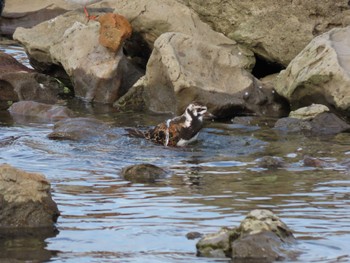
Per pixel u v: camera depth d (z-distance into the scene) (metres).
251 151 25.47
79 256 16.38
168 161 24.16
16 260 16.11
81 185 21.41
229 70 31.22
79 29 34.34
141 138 26.64
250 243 16.17
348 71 29.08
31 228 17.95
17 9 47.22
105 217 18.78
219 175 22.50
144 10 33.56
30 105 30.72
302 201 19.89
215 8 33.66
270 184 21.53
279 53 32.91
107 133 26.84
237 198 20.17
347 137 27.27
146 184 21.56
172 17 33.22
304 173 22.66
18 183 18.31
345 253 16.25
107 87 32.94
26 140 26.31
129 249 16.75
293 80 30.11
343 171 22.88
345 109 28.97
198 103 26.41
